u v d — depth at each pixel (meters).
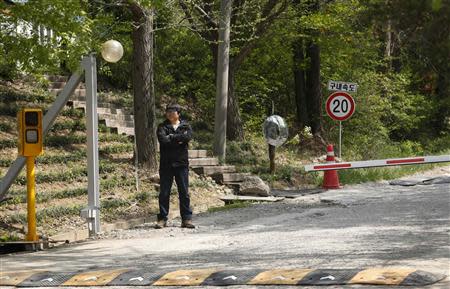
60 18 15.09
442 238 13.48
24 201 19.38
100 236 17.12
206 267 11.45
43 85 28.70
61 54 15.70
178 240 15.34
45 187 20.73
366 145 38.28
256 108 37.94
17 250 15.51
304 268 10.76
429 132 51.72
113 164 23.28
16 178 19.47
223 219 18.52
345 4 32.59
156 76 34.88
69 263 12.84
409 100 44.09
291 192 24.38
